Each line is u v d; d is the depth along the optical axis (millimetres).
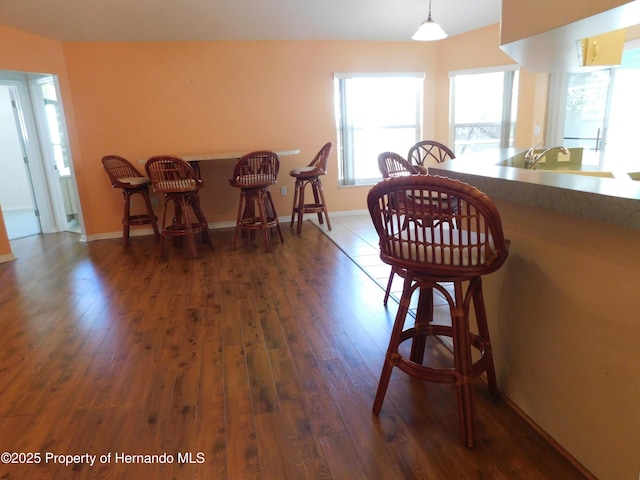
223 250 4277
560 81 4457
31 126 5160
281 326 2551
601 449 1334
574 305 1380
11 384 2051
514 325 1689
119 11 3787
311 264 3707
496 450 1518
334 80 5258
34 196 5312
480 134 5336
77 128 4727
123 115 4824
